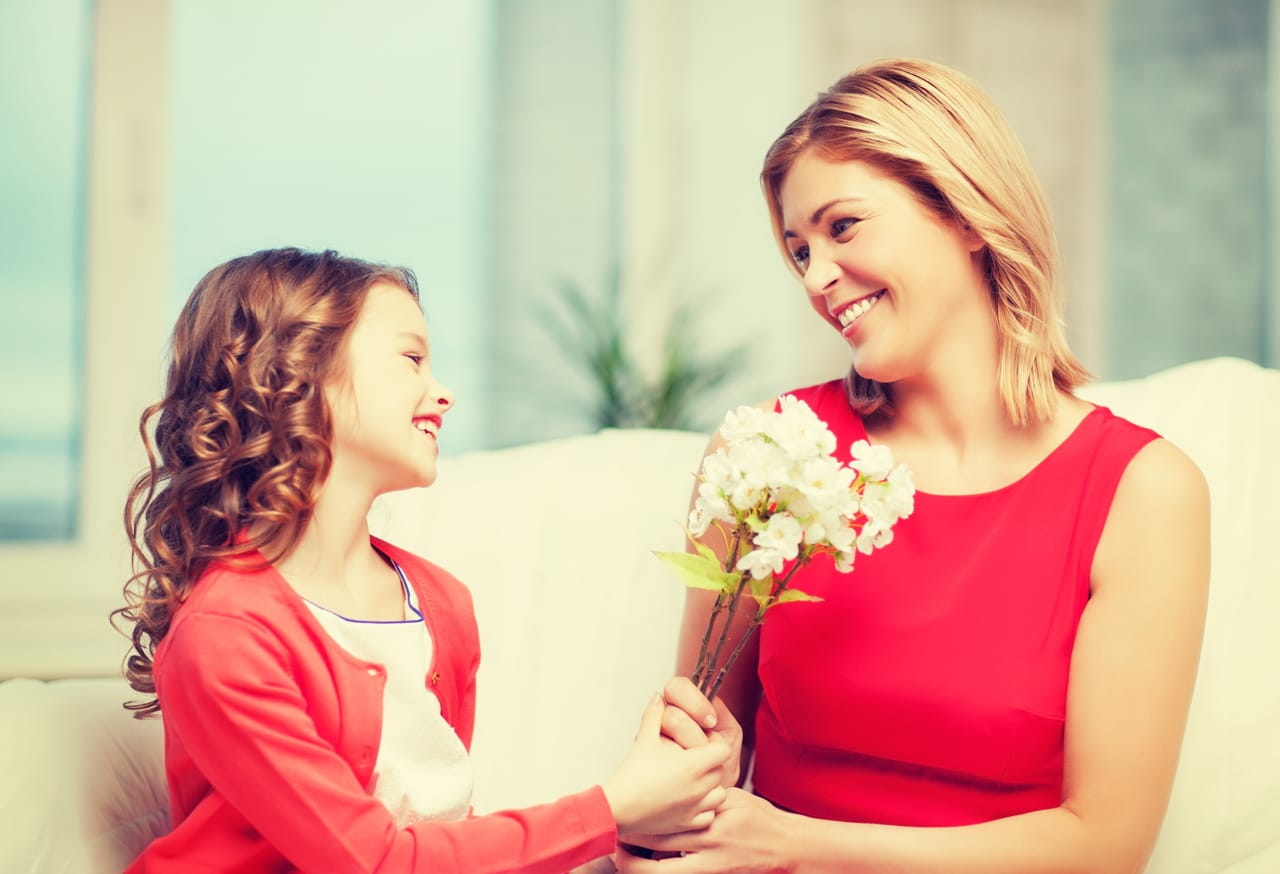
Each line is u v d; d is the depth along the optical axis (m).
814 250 1.18
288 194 2.89
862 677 1.17
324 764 0.95
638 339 3.27
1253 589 1.41
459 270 3.10
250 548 1.01
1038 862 1.07
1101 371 3.71
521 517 1.64
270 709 0.94
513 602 1.57
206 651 0.94
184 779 1.03
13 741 1.17
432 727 1.08
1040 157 3.66
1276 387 1.55
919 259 1.15
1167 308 3.77
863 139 1.14
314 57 2.91
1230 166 3.82
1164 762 1.09
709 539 1.32
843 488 1.01
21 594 2.55
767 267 3.41
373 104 2.99
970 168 1.15
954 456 1.25
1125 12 3.75
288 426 1.00
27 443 2.61
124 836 1.19
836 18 3.45
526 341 3.17
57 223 2.64
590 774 1.46
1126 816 1.08
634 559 1.59
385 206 3.01
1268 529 1.44
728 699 1.34
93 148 2.65
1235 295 3.82
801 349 3.40
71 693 1.31
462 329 3.11
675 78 3.37
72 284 2.65
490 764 1.46
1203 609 1.12
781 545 1.00
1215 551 1.43
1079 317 3.69
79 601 2.59
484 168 3.12
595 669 1.52
